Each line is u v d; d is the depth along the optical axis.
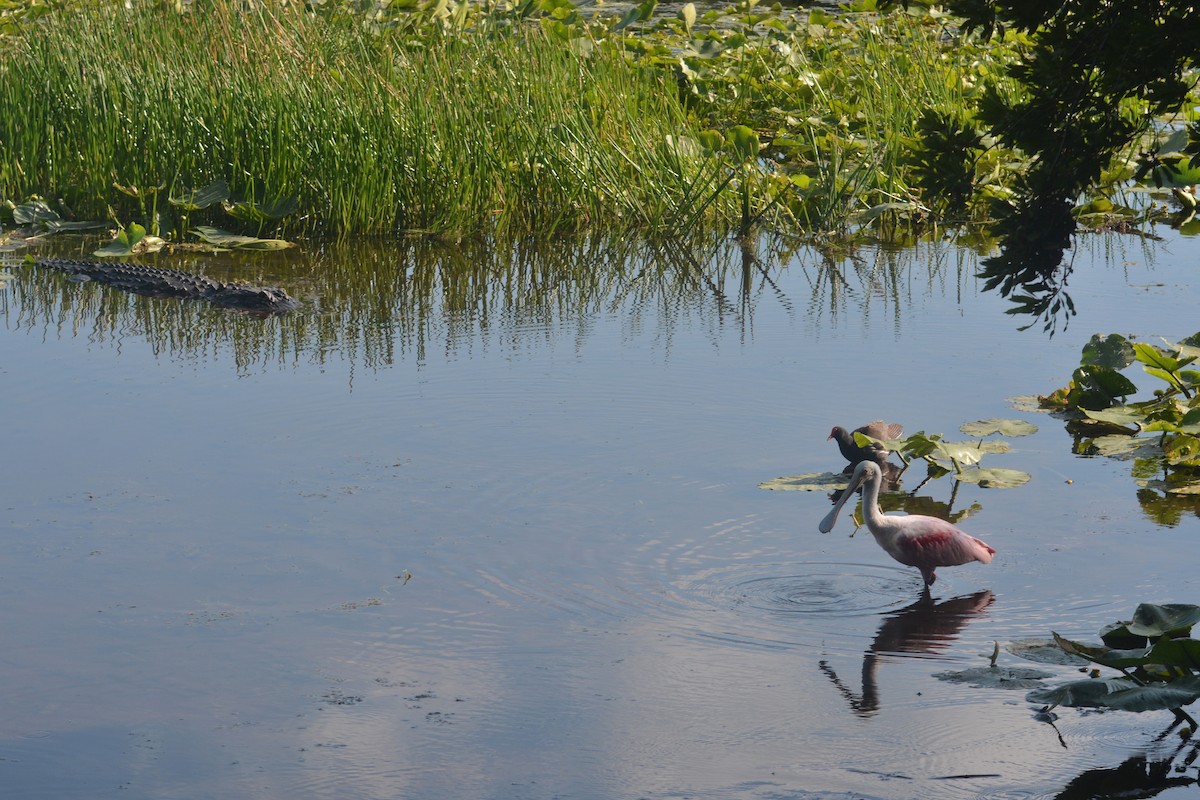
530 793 4.61
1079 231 13.66
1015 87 14.46
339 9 17.20
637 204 14.27
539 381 9.30
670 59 17.31
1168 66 4.45
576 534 6.76
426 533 6.77
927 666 5.49
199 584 6.25
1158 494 7.21
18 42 16.70
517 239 13.84
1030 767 4.74
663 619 5.91
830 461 7.77
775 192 14.21
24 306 11.50
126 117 14.38
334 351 10.13
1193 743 4.91
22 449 7.96
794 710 5.15
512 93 14.46
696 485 7.39
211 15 15.72
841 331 10.52
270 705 5.21
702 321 10.91
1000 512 7.04
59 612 5.96
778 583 6.26
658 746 4.90
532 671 5.46
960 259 12.88
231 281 12.38
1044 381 9.20
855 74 17.36
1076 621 5.81
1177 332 10.02
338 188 13.81
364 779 4.70
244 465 7.71
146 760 4.83
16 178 14.81
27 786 4.66
